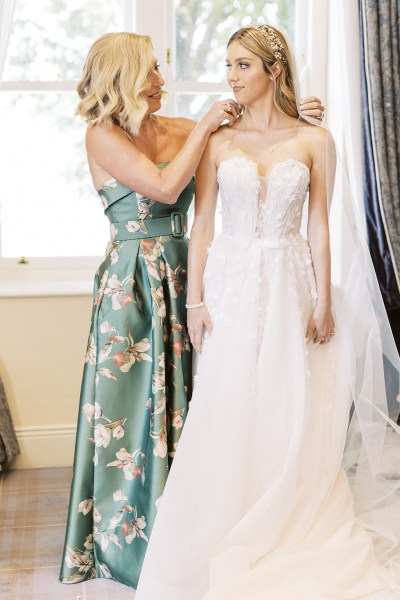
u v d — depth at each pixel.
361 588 2.50
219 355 2.70
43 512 3.40
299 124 2.74
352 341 2.85
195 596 2.56
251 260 2.70
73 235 4.21
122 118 2.76
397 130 3.76
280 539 2.62
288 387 2.68
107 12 4.07
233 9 4.11
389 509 2.86
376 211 3.80
